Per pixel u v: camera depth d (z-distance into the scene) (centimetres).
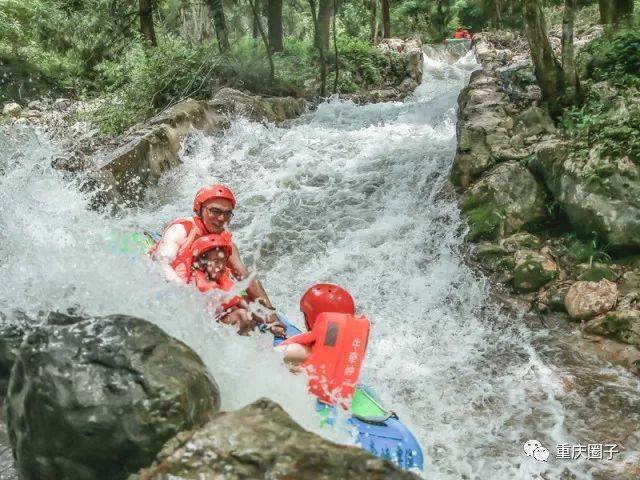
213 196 475
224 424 300
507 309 649
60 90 1631
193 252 468
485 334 618
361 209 849
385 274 715
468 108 909
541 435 480
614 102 773
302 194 903
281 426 301
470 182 807
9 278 441
